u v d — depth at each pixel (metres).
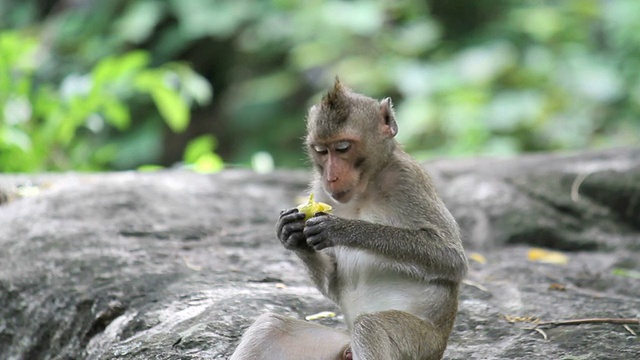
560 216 14.18
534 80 23.58
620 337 8.98
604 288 11.45
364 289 7.98
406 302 7.81
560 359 8.46
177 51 26.62
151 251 11.48
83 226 12.24
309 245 7.81
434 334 7.61
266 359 7.61
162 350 8.62
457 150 21.75
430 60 24.84
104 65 17.78
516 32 25.19
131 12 25.64
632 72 25.02
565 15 25.98
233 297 9.77
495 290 10.77
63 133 17.95
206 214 13.46
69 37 25.86
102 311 9.83
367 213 8.28
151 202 13.56
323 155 8.25
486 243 13.73
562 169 15.16
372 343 7.09
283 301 9.77
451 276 7.83
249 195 14.70
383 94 24.03
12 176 14.73
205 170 17.77
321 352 7.67
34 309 10.36
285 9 25.97
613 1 26.59
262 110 25.78
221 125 26.92
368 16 24.92
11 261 11.21
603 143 22.89
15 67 18.33
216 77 28.08
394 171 8.23
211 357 8.40
